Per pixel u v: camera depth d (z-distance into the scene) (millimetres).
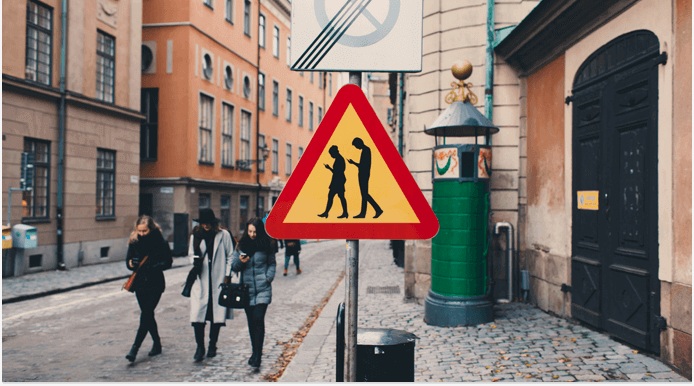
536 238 7062
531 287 7254
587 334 5309
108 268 13930
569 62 6031
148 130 19984
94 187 14742
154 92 19969
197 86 20406
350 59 2096
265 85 28453
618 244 4918
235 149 24234
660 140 4242
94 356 5426
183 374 4766
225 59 23000
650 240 4352
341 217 2047
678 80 4023
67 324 7094
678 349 3998
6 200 11578
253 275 5105
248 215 26156
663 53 4195
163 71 19812
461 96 6812
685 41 3947
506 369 4344
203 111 21297
